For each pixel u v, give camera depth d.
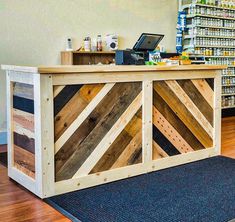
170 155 3.77
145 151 3.54
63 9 5.33
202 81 4.01
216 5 6.55
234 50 7.02
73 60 5.35
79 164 3.11
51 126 2.91
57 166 2.99
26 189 3.13
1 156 4.23
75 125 3.06
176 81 3.75
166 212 2.64
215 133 4.19
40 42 5.17
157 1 6.39
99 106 3.19
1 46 4.84
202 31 6.46
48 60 5.28
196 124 3.99
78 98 3.05
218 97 4.18
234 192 3.04
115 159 3.34
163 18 6.52
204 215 2.58
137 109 3.45
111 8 5.83
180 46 6.51
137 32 6.20
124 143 3.39
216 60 6.74
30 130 3.03
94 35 5.69
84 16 5.55
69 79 2.97
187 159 3.92
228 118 6.96
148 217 2.55
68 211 2.66
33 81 2.89
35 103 2.88
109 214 2.61
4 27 4.84
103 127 3.23
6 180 3.38
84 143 3.13
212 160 4.04
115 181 3.33
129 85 3.37
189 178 3.41
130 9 6.06
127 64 3.74
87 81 3.07
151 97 3.54
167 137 3.73
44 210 2.70
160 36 4.06
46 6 5.16
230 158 4.11
